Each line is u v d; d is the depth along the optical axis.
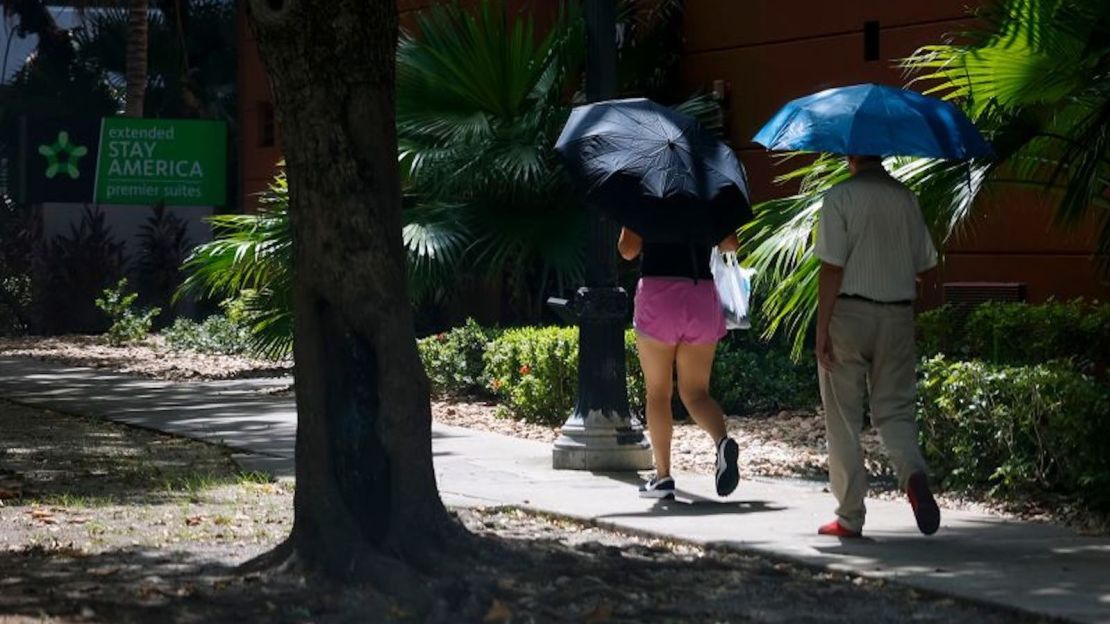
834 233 8.12
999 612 6.76
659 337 9.45
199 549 8.36
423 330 18.41
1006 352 12.24
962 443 9.93
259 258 18.05
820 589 7.30
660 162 9.34
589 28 10.98
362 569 7.21
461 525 7.77
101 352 24.92
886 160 10.61
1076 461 9.20
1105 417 8.98
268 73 7.45
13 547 8.45
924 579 7.30
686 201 9.22
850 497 8.32
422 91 17.39
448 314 18.42
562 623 6.66
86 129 31.84
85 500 10.08
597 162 9.41
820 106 8.43
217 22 35.97
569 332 14.38
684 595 7.16
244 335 23.12
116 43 36.88
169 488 10.62
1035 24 10.09
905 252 8.19
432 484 7.57
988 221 14.80
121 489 10.68
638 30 18.12
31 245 30.80
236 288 20.03
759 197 17.12
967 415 9.89
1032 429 9.49
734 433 13.19
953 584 7.17
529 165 16.16
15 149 33.03
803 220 11.03
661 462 9.79
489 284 17.73
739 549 8.14
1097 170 10.19
